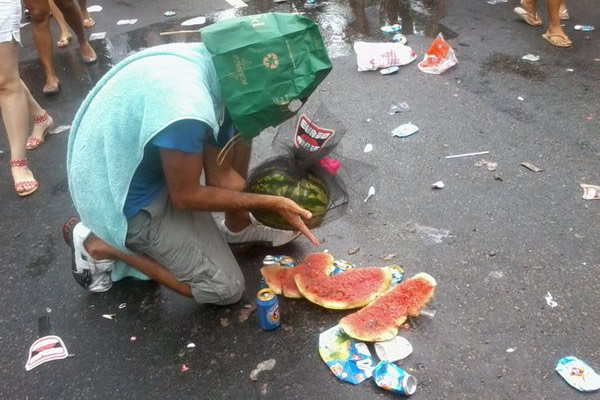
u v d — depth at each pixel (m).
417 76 4.70
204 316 2.67
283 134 2.74
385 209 3.22
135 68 2.11
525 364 2.26
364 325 2.40
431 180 3.42
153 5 7.14
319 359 2.38
